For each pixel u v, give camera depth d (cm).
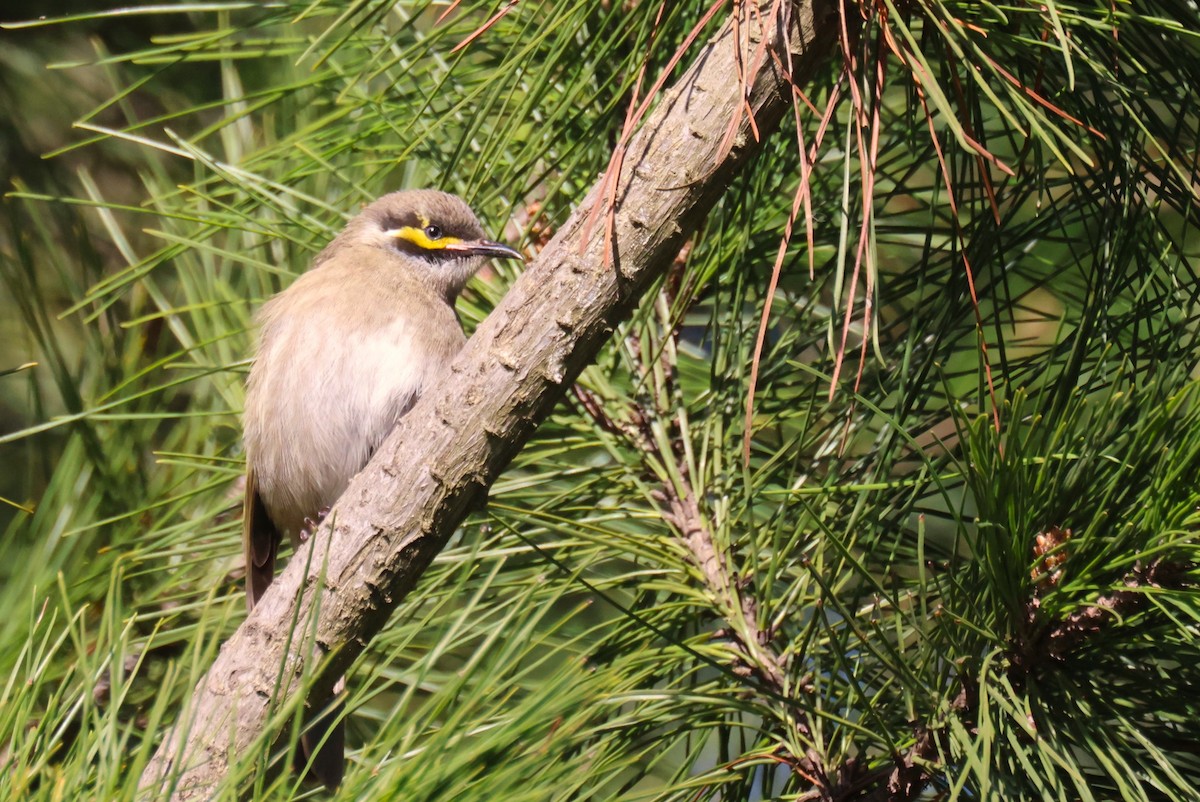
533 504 705
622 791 594
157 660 695
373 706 756
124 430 742
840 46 558
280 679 457
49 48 1064
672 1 608
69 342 975
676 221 535
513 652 565
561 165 700
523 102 601
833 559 594
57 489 708
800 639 590
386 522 557
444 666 693
